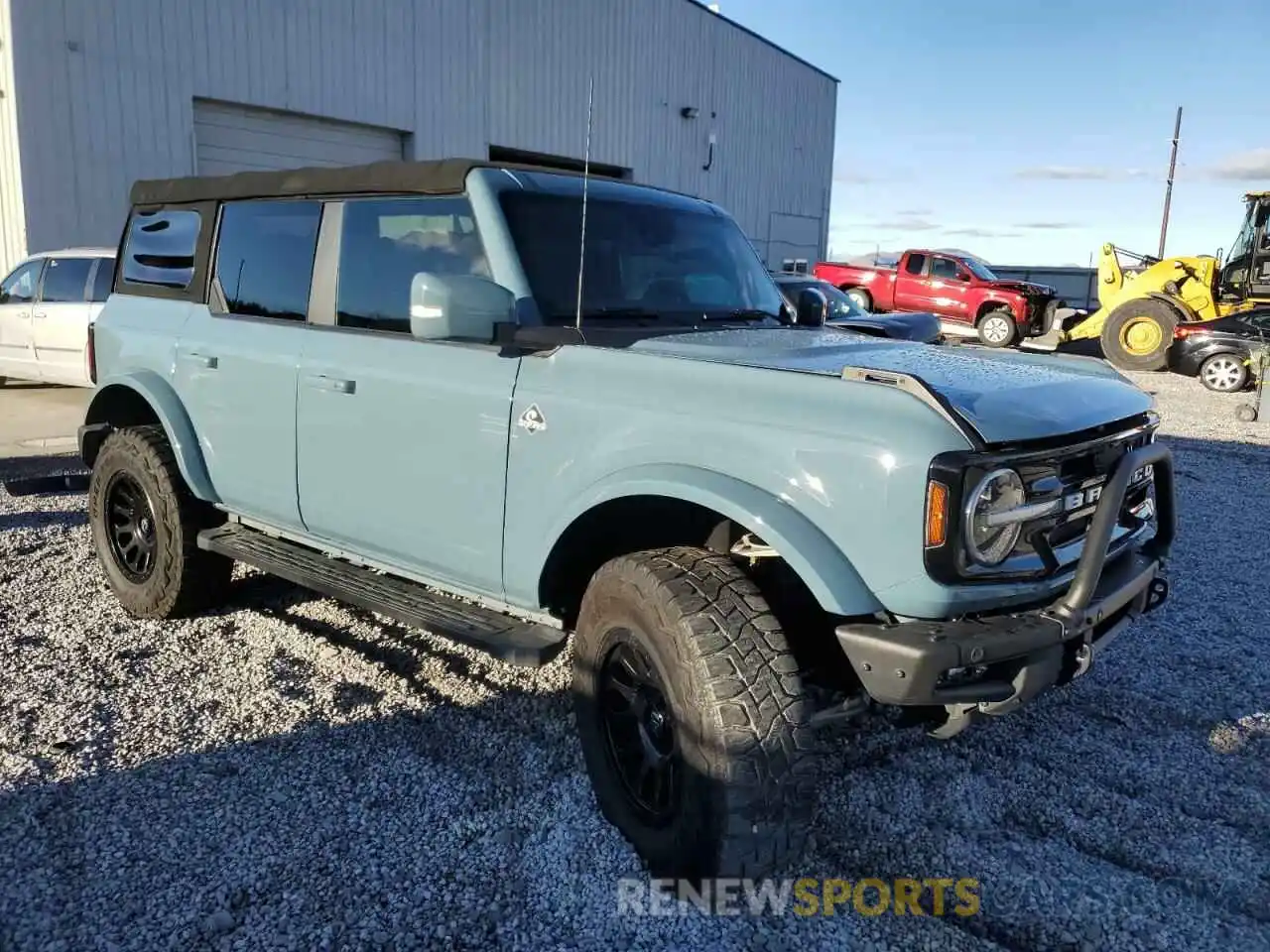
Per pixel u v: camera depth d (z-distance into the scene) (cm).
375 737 378
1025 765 370
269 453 422
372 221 395
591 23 2338
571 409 314
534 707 406
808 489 267
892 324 1230
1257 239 1917
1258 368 1587
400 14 1870
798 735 269
